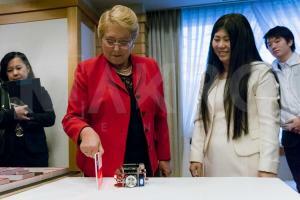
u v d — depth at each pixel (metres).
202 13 2.81
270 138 1.00
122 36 0.96
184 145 2.55
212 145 1.13
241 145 1.06
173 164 2.52
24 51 2.40
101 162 0.90
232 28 1.11
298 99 1.70
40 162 1.83
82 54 2.42
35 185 0.85
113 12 0.97
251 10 2.73
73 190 0.78
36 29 2.40
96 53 2.63
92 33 2.64
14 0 2.43
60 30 2.36
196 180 0.89
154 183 0.86
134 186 0.82
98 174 0.82
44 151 1.88
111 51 0.99
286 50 1.78
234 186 0.80
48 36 2.38
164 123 1.16
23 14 2.42
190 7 2.81
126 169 0.84
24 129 1.79
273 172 0.98
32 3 2.40
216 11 2.79
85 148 0.84
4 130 1.77
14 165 1.75
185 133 2.57
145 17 2.72
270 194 0.71
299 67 1.74
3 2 2.45
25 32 2.41
